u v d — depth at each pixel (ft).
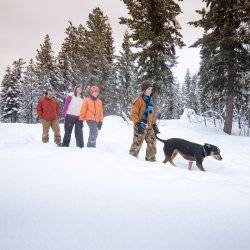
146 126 27.84
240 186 18.92
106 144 41.68
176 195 15.85
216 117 88.22
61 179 17.95
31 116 182.39
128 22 76.33
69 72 162.09
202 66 73.97
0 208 12.75
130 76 124.06
